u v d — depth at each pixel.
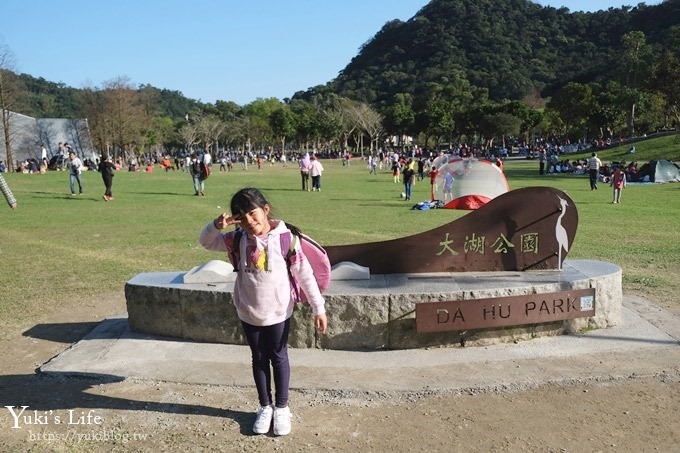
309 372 4.53
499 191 18.31
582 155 57.09
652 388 4.27
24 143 58.94
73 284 7.89
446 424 3.77
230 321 5.14
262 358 3.70
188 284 5.37
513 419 3.82
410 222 14.11
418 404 4.06
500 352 4.92
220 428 3.76
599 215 15.45
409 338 5.01
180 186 28.92
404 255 5.66
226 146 96.62
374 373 4.51
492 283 5.26
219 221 3.48
